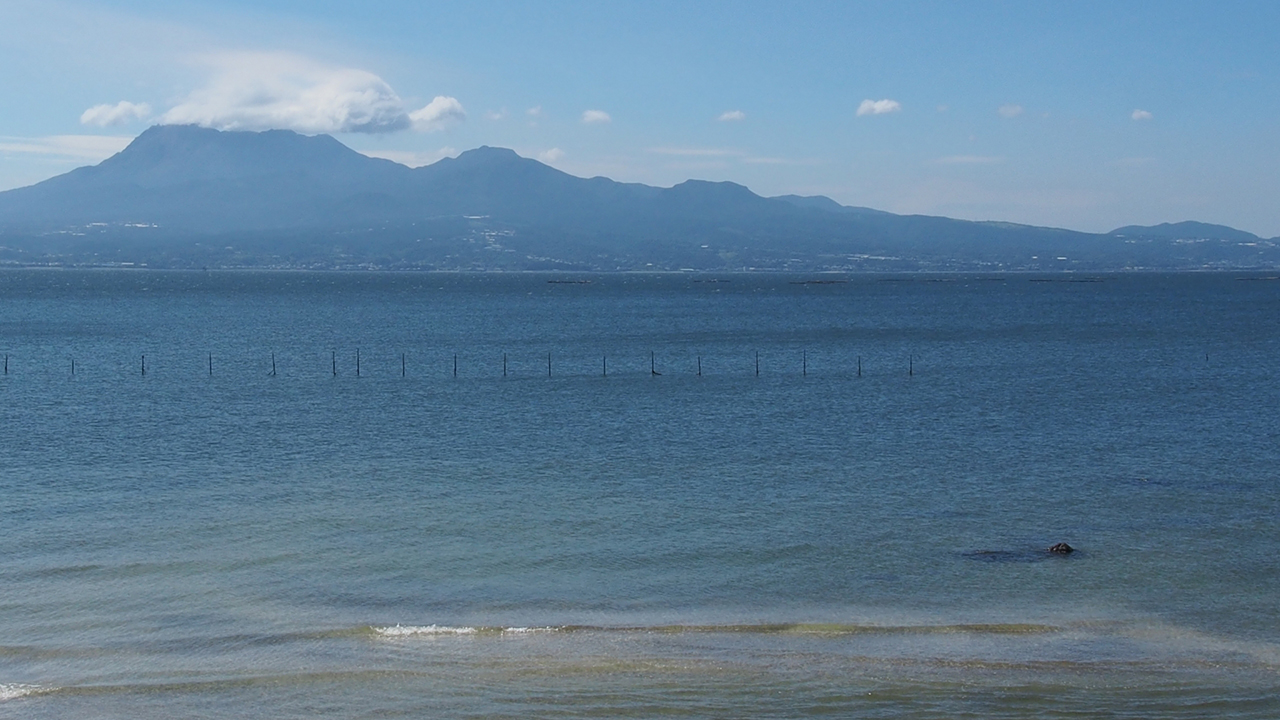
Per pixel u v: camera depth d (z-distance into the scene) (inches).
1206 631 1129.4
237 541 1478.8
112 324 6146.7
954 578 1312.7
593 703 966.4
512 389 3262.8
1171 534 1497.3
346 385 3363.7
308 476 1925.4
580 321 6668.3
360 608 1213.7
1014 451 2164.1
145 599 1237.1
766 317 7111.2
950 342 5022.1
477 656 1072.2
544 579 1320.1
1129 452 2140.7
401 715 944.3
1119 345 4815.5
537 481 1887.3
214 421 2605.8
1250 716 934.4
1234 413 2679.6
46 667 1044.5
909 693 982.4
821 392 3191.4
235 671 1032.8
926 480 1879.9
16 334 5354.3
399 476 1929.1
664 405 2906.0
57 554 1408.7
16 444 2253.9
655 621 1171.9
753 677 1019.3
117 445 2251.5
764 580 1312.7
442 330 5821.9
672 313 7613.2
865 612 1195.3
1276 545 1435.8
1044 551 1419.8
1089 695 975.6
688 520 1601.9
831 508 1672.0
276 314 7303.2
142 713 946.7
